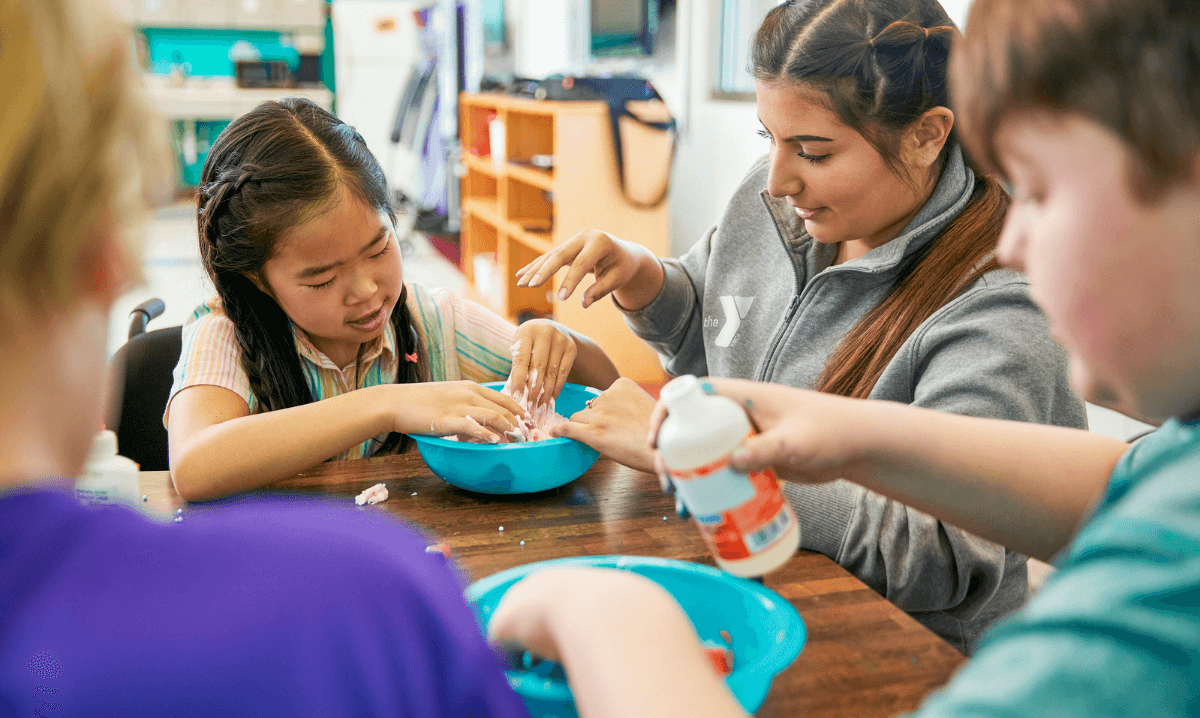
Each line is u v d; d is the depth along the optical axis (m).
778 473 0.68
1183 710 0.29
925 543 0.83
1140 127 0.33
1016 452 0.62
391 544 0.32
